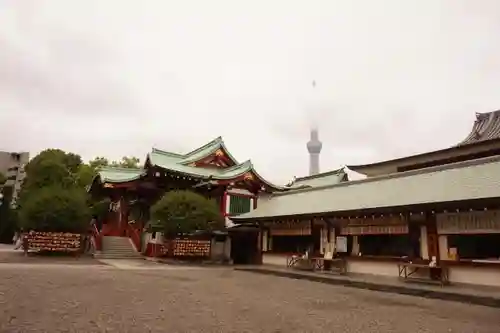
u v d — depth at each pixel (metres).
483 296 13.47
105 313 9.16
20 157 77.69
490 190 16.69
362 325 9.09
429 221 18.98
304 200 29.50
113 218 43.72
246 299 12.48
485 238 16.73
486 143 25.45
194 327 8.17
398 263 19.31
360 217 22.33
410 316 10.58
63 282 14.27
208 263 29.78
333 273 22.30
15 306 9.43
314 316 10.00
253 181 37.59
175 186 37.56
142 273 19.36
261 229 30.70
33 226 27.30
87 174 54.03
